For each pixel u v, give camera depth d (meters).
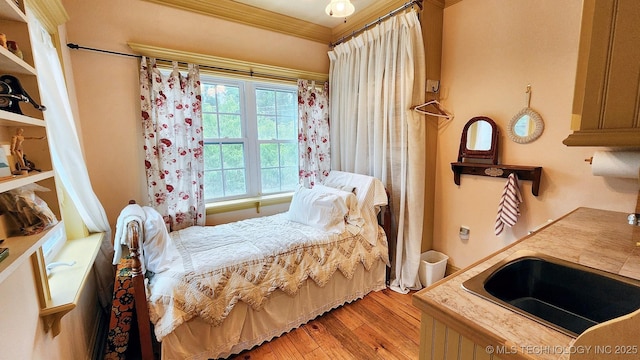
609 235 1.24
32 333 0.92
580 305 0.92
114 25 2.04
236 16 2.53
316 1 2.47
